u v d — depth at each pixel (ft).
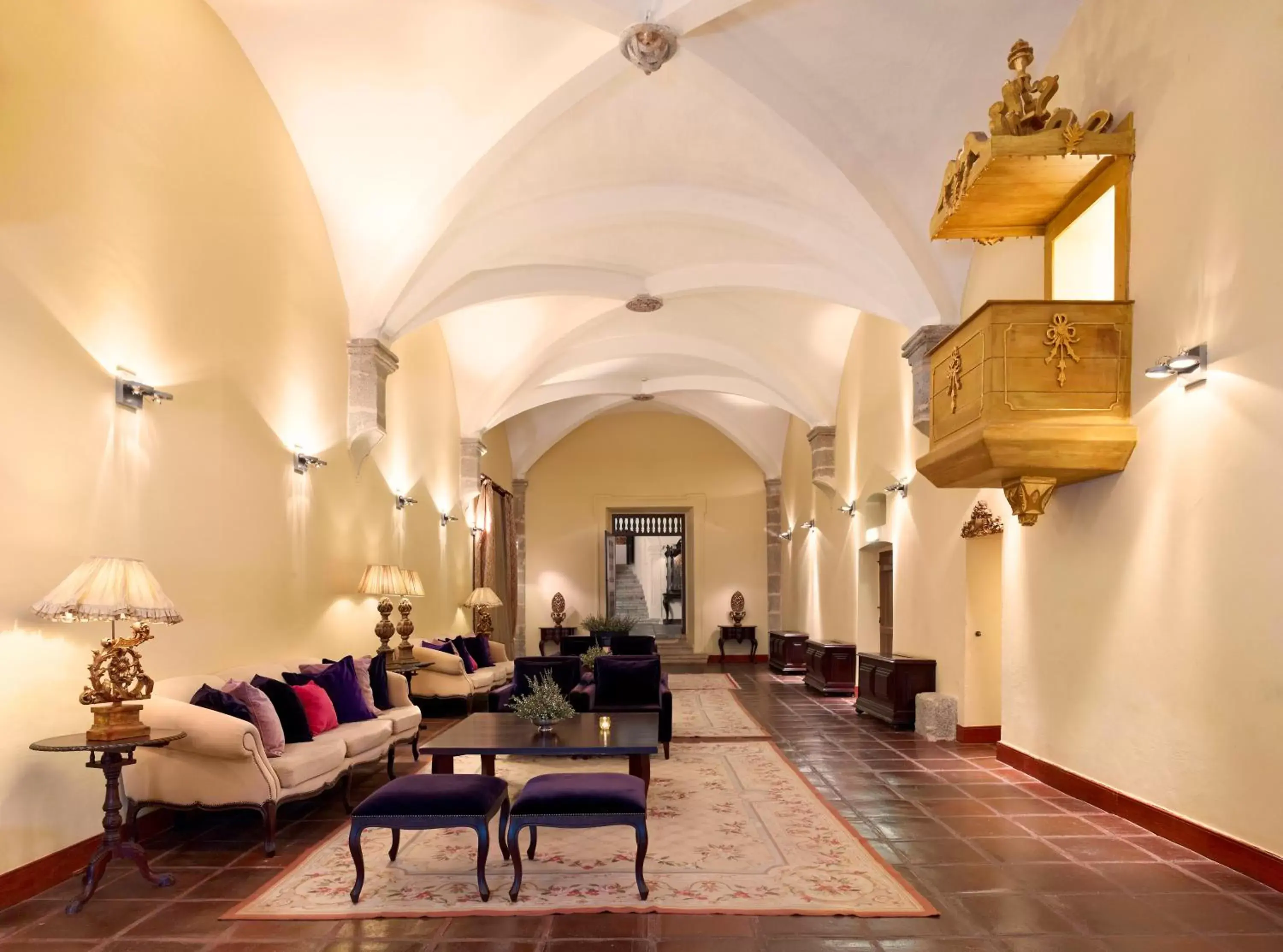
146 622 15.21
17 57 12.63
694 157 23.97
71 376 13.78
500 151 21.89
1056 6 18.84
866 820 17.01
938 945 11.03
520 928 11.59
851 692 38.17
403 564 32.35
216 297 18.38
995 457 16.53
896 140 22.44
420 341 34.91
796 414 46.19
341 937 11.32
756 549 59.88
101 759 14.51
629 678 24.50
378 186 23.45
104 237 14.66
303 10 18.51
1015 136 16.66
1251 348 13.42
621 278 32.22
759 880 13.43
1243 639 13.55
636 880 13.25
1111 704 17.44
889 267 25.63
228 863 14.42
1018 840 15.55
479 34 19.07
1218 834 14.12
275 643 21.11
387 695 22.57
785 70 20.44
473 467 41.91
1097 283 19.34
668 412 60.85
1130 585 16.71
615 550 66.90
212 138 18.26
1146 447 16.16
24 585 12.71
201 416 17.72
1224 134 14.14
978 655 26.16
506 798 14.51
